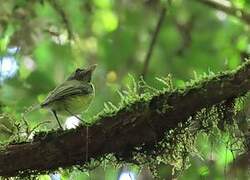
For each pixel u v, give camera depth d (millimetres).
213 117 7582
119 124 7391
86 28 18469
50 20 15281
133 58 18062
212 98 7352
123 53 18078
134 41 18359
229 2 16438
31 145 7473
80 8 17938
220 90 7340
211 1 16500
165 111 7352
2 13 14719
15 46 14617
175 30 18328
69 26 15781
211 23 18359
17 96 13539
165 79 7598
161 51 17891
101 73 17453
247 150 8219
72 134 7453
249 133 8039
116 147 7480
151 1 18562
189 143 7676
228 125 7738
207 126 7652
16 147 7480
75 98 8656
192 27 18359
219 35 18031
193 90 7359
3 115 8211
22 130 7875
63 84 8859
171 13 17703
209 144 9102
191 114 7438
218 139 8156
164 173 8750
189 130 7641
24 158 7461
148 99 7410
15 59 14391
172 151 7625
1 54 14133
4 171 7512
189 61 17375
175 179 8242
